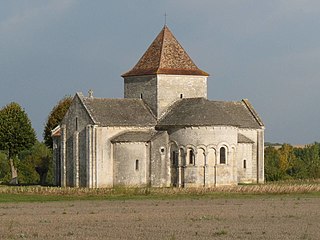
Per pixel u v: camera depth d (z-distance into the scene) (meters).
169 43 182.50
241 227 85.38
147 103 178.50
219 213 103.50
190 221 92.12
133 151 167.00
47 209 112.75
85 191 150.62
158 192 148.38
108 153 167.88
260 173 186.38
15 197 141.25
